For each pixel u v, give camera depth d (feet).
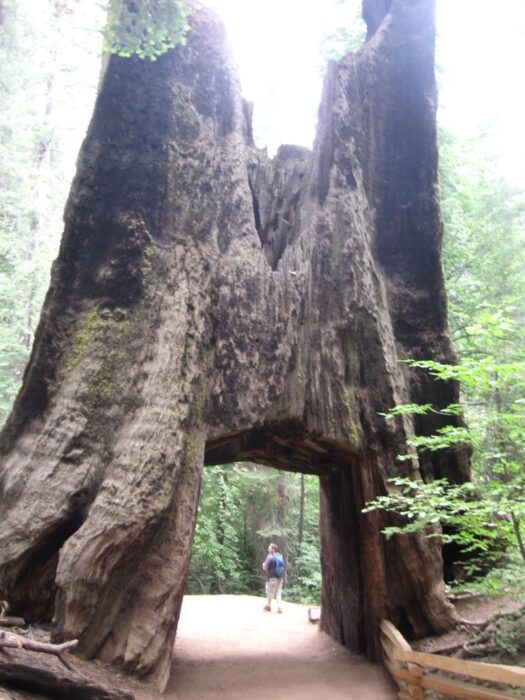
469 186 62.49
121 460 29.55
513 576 28.66
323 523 45.83
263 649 40.55
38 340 32.63
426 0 47.16
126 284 33.96
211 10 42.09
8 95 62.49
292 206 43.04
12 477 28.84
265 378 35.53
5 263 73.72
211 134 39.27
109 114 36.47
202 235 36.88
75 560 26.37
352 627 38.96
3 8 50.29
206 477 74.38
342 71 43.88
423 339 42.22
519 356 28.09
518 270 60.75
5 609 27.30
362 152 43.70
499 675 19.85
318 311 38.29
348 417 36.55
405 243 43.78
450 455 39.99
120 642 27.14
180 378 32.68
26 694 20.27
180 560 29.89
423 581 34.76
